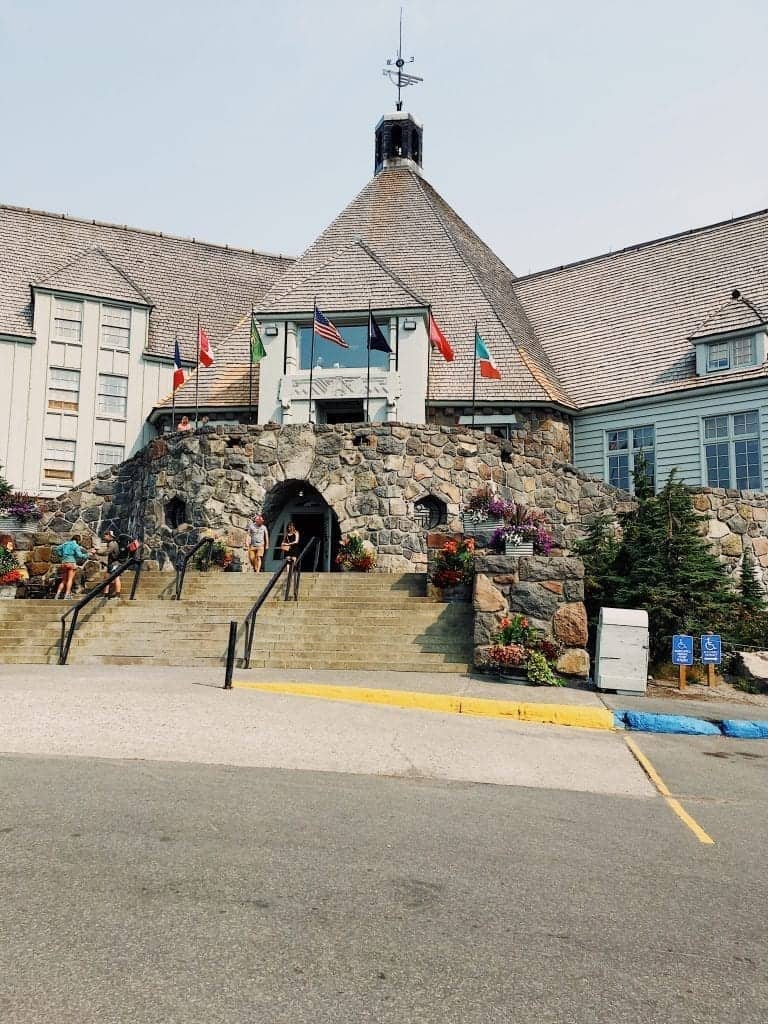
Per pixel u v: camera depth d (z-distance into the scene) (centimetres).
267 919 452
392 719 998
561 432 2662
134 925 439
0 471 2773
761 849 627
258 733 891
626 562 1634
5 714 930
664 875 557
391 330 2519
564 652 1330
